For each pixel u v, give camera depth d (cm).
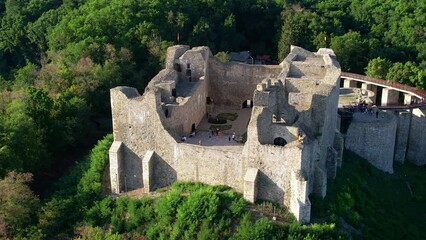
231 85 8294
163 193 6531
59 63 10094
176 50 8056
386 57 12581
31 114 7888
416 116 9450
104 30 11356
